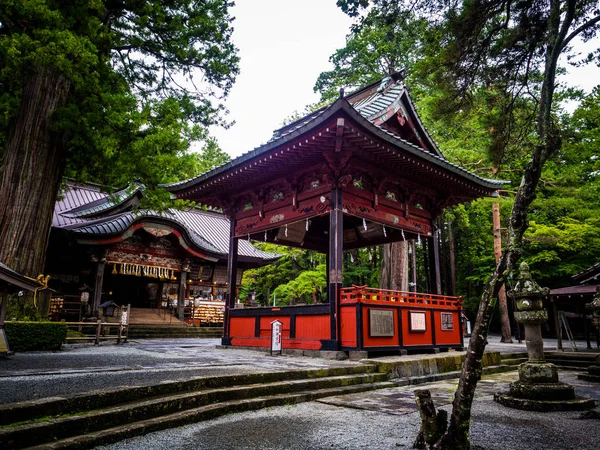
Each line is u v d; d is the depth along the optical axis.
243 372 7.08
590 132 19.78
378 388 7.98
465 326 24.03
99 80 13.93
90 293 22.08
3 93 13.56
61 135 14.03
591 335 27.02
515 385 6.73
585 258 25.83
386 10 7.92
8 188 12.99
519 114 10.00
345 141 9.84
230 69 18.02
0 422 3.95
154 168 13.44
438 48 8.57
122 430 4.41
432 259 13.67
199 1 16.81
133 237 23.25
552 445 4.28
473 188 13.13
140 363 8.44
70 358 9.27
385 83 13.98
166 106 13.46
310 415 5.67
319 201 11.27
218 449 4.07
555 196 24.30
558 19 4.60
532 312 7.08
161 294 26.41
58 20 11.36
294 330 11.28
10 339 10.66
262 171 11.99
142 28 15.96
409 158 10.81
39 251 13.21
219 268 27.80
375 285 32.88
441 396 7.17
